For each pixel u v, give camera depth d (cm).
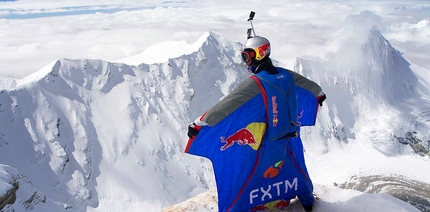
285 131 398
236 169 409
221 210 422
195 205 465
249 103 382
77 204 4438
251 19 436
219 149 402
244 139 396
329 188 524
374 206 446
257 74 393
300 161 447
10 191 1316
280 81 394
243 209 422
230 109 375
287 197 441
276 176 423
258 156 402
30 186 2767
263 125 390
